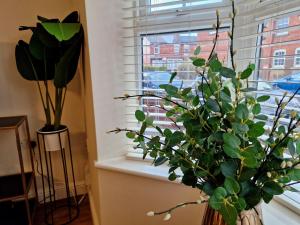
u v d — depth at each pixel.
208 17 1.11
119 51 1.26
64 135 1.70
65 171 1.82
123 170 1.23
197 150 0.61
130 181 1.26
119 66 1.27
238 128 0.52
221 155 0.59
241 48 1.00
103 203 1.39
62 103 1.70
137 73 1.31
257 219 0.61
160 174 1.15
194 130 0.60
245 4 0.97
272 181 0.56
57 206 1.99
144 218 1.28
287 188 0.60
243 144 0.53
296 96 0.80
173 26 1.19
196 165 0.61
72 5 1.77
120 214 1.36
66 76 1.51
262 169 0.57
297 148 0.54
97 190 1.44
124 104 1.32
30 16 1.71
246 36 0.97
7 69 1.74
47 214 1.88
